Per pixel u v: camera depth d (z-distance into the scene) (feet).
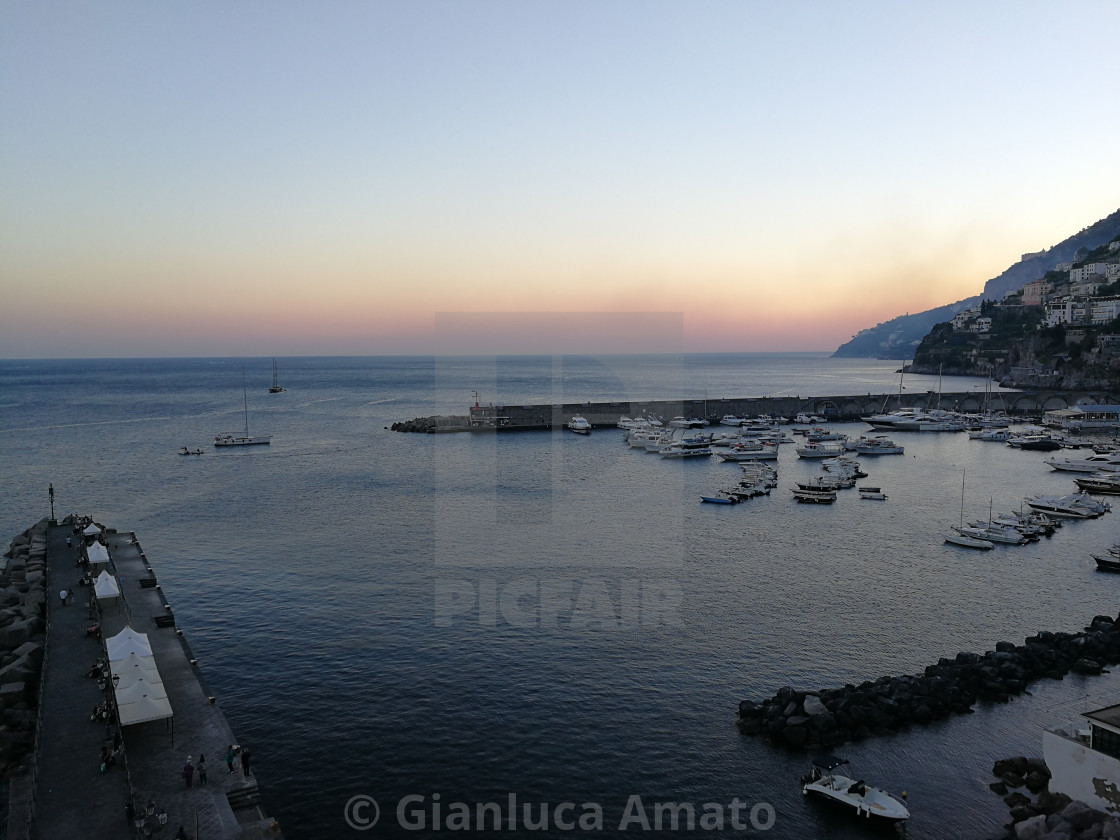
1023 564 262.88
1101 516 346.74
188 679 155.63
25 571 231.09
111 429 652.48
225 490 380.99
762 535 297.94
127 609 196.54
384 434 605.73
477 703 154.40
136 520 318.65
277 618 199.41
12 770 126.72
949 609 216.74
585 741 141.69
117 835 105.70
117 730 132.87
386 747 139.54
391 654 176.24
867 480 433.48
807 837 118.21
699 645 182.50
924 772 135.95
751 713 150.30
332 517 316.40
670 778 131.54
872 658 180.96
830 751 141.08
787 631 194.80
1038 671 173.68
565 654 174.81
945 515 340.18
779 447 559.38
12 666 161.38
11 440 580.71
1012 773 134.82
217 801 113.80
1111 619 206.69
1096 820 115.44
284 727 146.30
